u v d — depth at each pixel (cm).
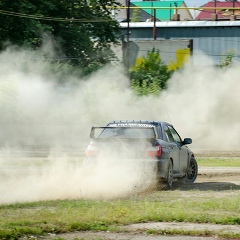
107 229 2373
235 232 2334
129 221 2512
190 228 2402
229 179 4341
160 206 2855
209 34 15088
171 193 3438
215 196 3303
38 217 2570
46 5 11750
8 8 11131
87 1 12862
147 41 14688
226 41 14938
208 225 2480
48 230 2330
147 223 2512
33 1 11719
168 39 15088
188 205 2905
